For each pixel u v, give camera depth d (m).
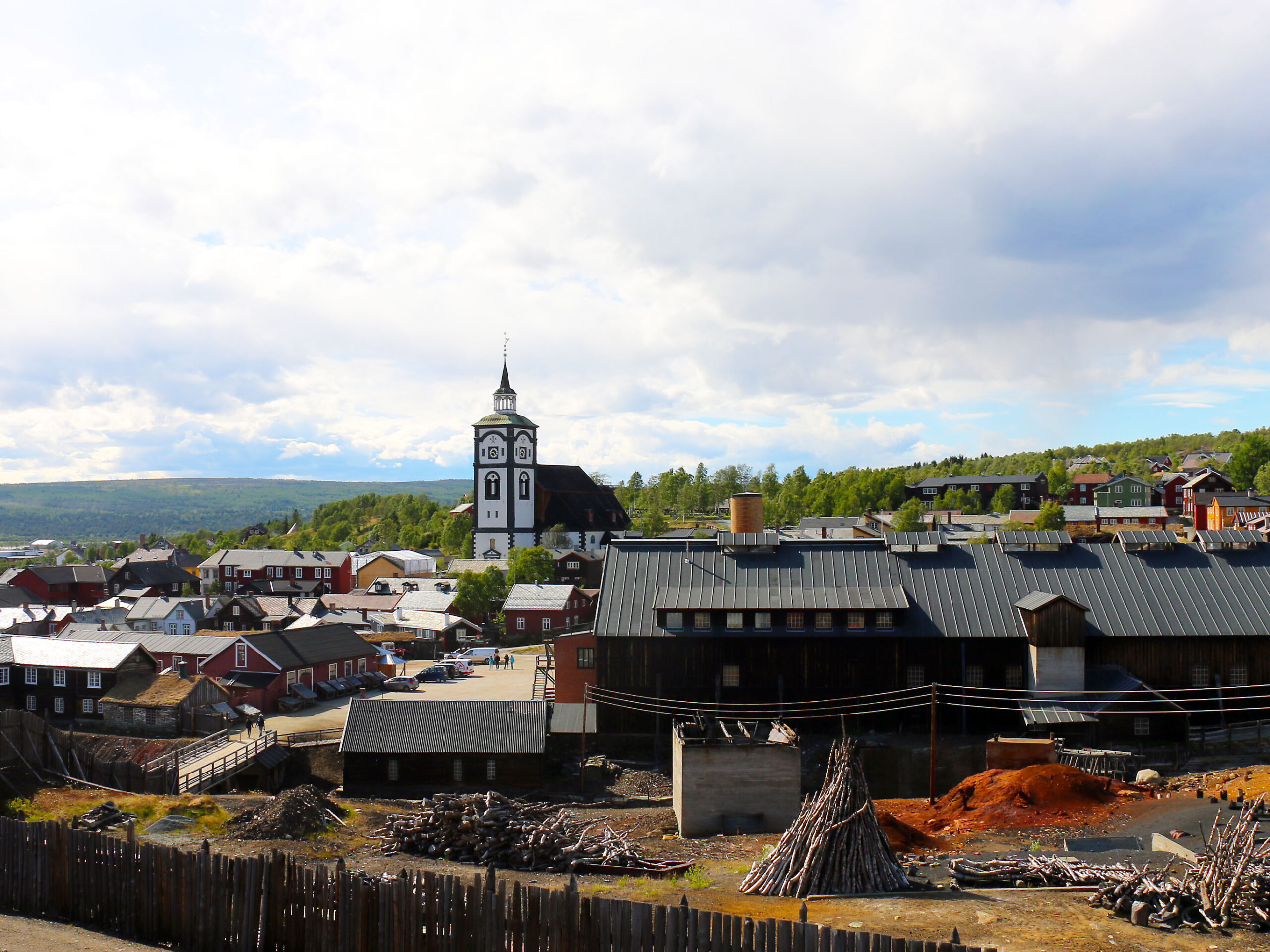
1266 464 177.88
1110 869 23.09
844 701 55.50
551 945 16.45
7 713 47.72
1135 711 51.09
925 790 50.41
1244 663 53.81
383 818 39.38
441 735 55.94
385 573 168.38
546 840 29.84
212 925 18.67
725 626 56.91
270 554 171.62
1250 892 19.83
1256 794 33.12
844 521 166.62
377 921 17.36
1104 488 178.12
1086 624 54.75
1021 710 51.69
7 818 21.47
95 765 52.19
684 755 40.50
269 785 62.00
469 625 117.19
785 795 40.25
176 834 35.56
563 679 61.78
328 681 87.62
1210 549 59.81
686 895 23.39
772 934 15.44
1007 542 61.19
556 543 159.00
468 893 16.89
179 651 83.69
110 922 19.92
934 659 55.28
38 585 158.88
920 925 19.59
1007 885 23.55
